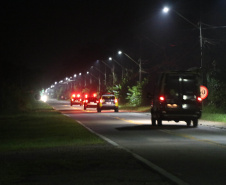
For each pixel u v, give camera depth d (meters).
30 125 48.28
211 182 14.52
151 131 36.34
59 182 14.55
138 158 20.00
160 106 39.50
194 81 39.56
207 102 61.12
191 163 18.75
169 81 39.47
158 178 15.12
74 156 20.92
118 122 48.84
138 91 93.88
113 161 19.12
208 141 28.00
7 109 86.50
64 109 97.81
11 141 31.50
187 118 39.56
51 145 27.03
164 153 22.08
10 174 16.19
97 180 14.82
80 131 36.66
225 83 59.94
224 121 48.38
